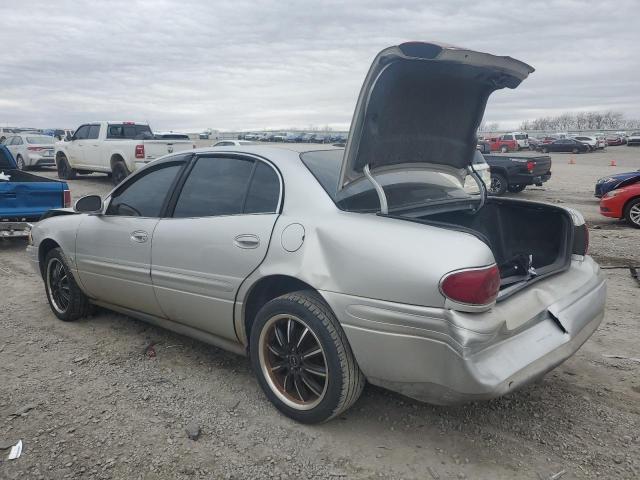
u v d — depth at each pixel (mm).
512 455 2863
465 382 2514
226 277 3344
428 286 2551
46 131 50156
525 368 2693
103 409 3334
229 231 3361
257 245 3189
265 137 66125
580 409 3318
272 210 3262
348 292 2789
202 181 3756
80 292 4727
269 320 3166
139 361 4020
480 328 2498
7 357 4109
